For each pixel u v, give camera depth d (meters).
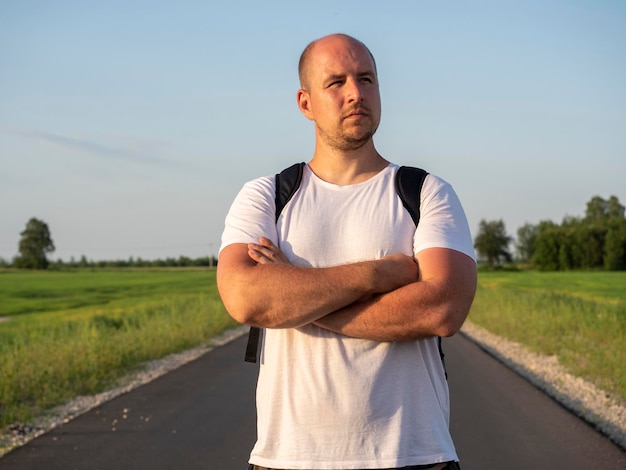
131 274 112.31
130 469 6.39
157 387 11.16
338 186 2.76
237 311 2.62
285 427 2.60
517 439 7.43
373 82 2.77
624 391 9.95
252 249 2.70
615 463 6.48
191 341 18.88
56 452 7.00
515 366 13.55
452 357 14.97
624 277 79.31
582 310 21.98
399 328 2.56
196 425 8.22
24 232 158.25
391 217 2.72
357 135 2.71
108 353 13.54
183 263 168.38
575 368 12.29
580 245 107.06
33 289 66.31
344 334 2.59
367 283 2.54
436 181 2.81
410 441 2.57
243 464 6.55
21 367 11.19
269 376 2.66
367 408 2.55
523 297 30.81
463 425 8.14
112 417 8.73
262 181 2.87
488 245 140.88
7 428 8.25
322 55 2.74
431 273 2.62
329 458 2.54
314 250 2.70
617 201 146.25
